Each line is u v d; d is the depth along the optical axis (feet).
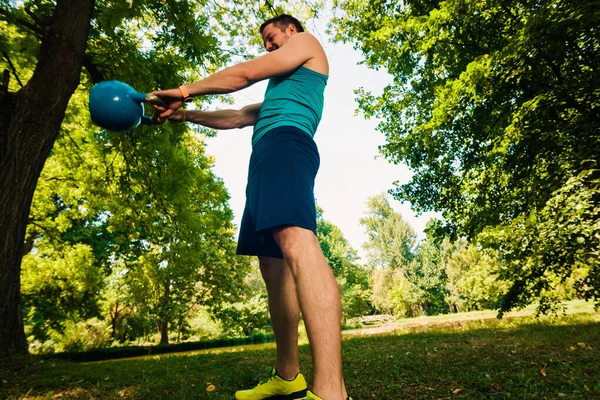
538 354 12.67
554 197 19.71
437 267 155.74
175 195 29.32
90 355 49.47
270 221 3.50
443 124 35.47
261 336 84.23
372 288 171.63
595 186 18.03
